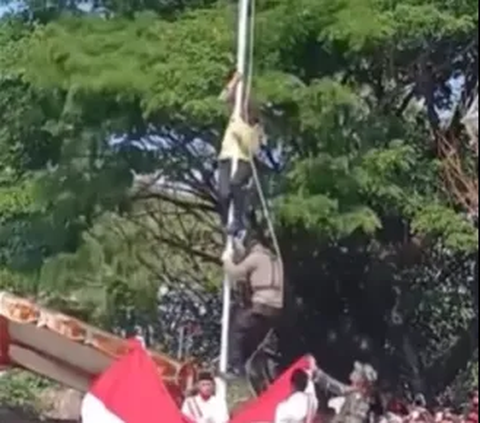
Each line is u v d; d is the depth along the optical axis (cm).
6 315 1675
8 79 1955
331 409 1606
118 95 1762
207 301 2377
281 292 1578
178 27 1789
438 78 1947
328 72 1823
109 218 1994
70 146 1892
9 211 1991
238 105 1547
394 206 1798
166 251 2280
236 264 1566
